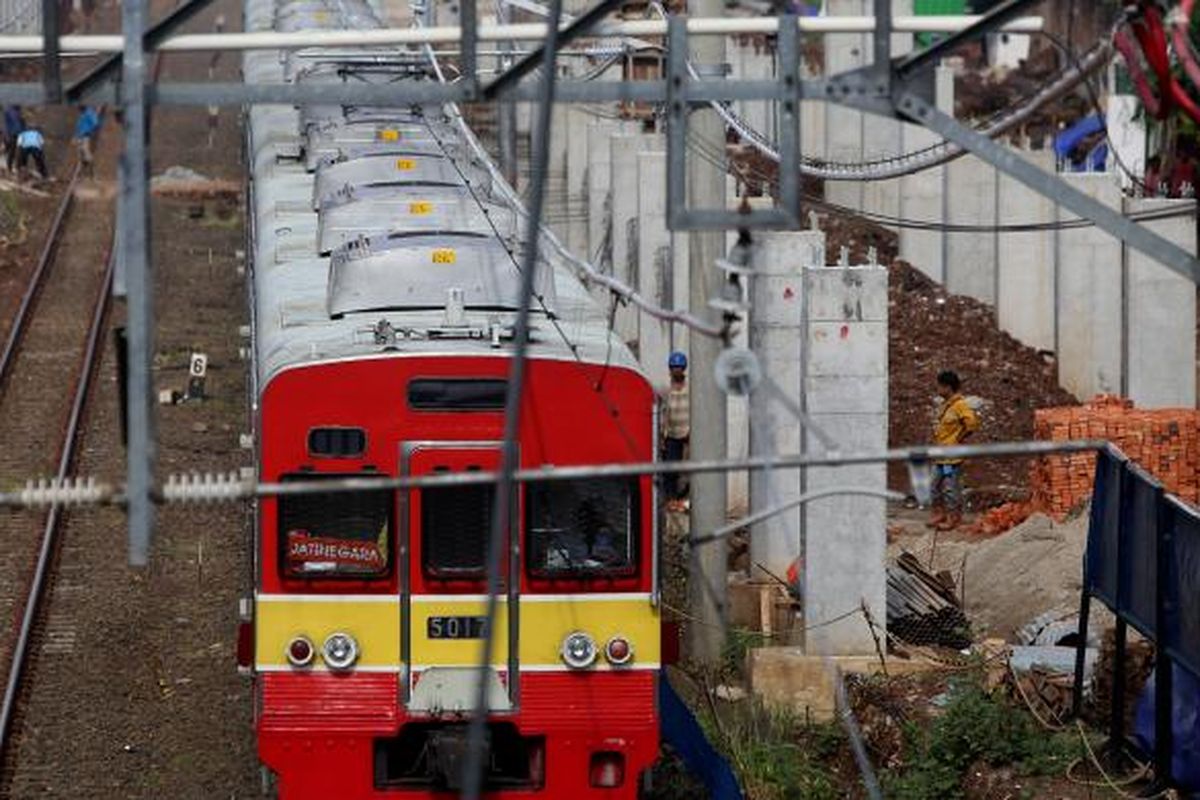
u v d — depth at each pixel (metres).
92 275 89.56
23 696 43.78
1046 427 52.50
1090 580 38.16
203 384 70.44
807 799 36.94
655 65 64.94
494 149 82.69
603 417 35.25
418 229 43.12
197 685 44.94
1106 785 35.47
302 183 53.00
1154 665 36.19
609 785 35.66
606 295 68.19
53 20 26.34
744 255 26.84
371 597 35.00
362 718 34.94
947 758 36.62
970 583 47.44
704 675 43.22
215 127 127.94
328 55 59.72
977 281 72.38
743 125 57.16
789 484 47.56
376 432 34.84
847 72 26.11
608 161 75.19
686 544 46.28
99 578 52.00
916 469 26.00
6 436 65.94
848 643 41.56
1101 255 63.38
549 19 24.33
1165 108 24.94
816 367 41.72
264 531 34.81
